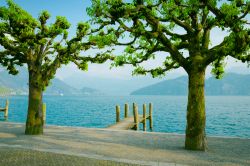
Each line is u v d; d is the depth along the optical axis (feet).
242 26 41.27
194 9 43.55
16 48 64.44
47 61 72.23
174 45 54.65
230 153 45.32
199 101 48.52
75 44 65.00
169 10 45.80
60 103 471.62
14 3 61.31
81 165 36.06
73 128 79.97
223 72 58.34
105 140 58.85
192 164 37.40
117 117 114.73
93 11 44.57
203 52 49.19
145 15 46.24
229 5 41.63
